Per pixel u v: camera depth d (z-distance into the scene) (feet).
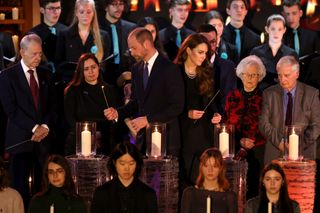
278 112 51.19
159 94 50.14
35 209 41.91
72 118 52.39
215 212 42.70
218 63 55.01
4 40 63.36
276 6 65.92
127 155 40.47
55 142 55.72
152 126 47.98
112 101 53.26
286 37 63.72
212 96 51.39
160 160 46.98
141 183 41.19
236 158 49.01
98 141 52.31
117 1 62.34
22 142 53.11
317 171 55.83
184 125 50.93
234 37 63.72
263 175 42.29
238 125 52.31
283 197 42.34
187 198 43.11
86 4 59.82
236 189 47.91
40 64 59.41
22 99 53.31
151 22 59.11
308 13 65.92
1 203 43.98
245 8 63.57
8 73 53.57
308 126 51.19
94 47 60.13
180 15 63.10
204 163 43.01
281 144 49.93
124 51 62.64
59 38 60.34
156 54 50.49
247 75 52.01
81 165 47.14
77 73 52.85
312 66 60.03
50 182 42.11
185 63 50.96
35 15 67.67
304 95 51.21
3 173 44.06
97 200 40.78
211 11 62.03
